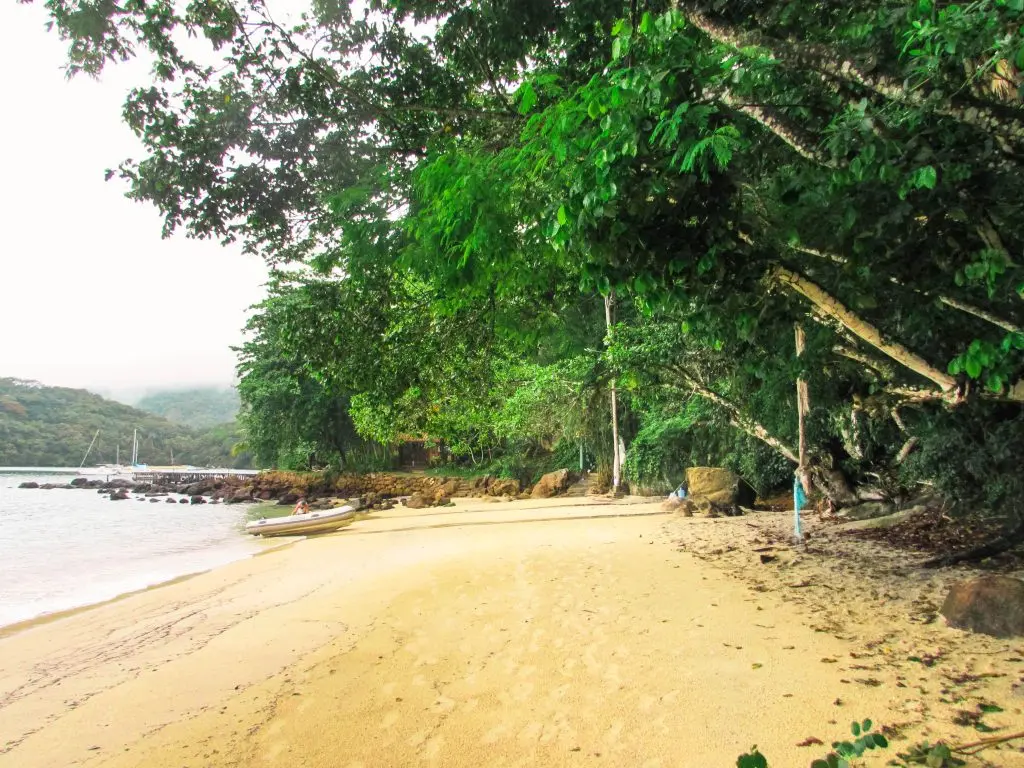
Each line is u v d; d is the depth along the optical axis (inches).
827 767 109.9
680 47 140.5
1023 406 285.4
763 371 341.4
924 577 285.9
